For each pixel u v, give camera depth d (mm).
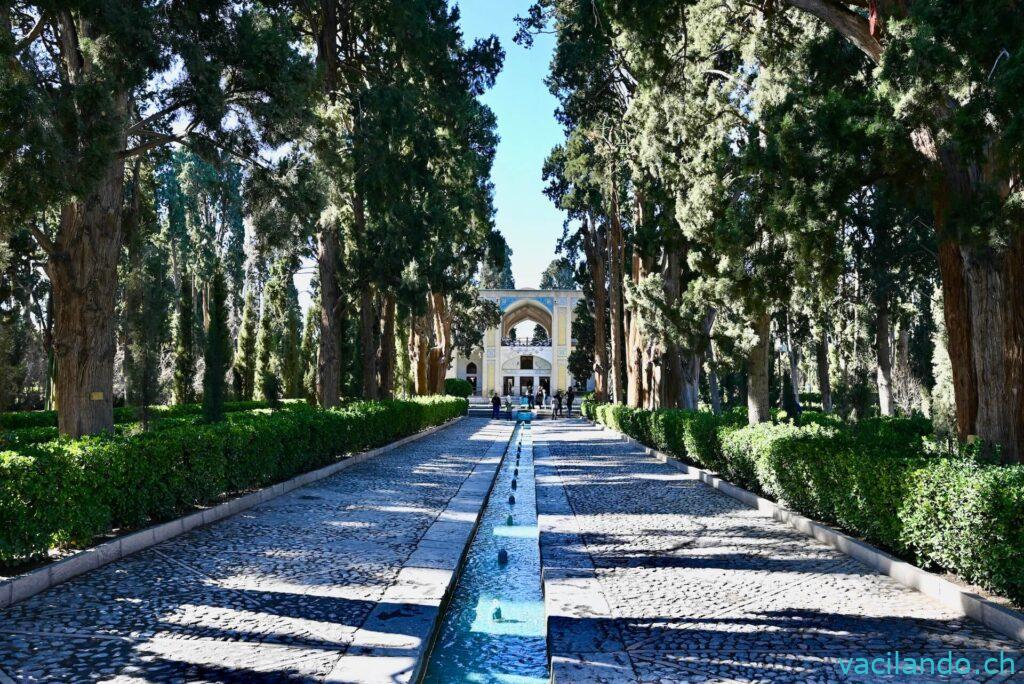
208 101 10906
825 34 12359
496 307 43906
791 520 8859
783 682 4031
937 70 6879
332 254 18703
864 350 31047
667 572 6512
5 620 4941
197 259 48438
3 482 5742
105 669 4102
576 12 16312
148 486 7773
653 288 19266
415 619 5062
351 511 9578
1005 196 7395
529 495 12641
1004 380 7762
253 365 35688
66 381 10875
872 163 8281
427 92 21562
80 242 10961
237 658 4289
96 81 9141
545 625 5559
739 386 37094
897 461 6578
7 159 8062
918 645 4609
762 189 9953
